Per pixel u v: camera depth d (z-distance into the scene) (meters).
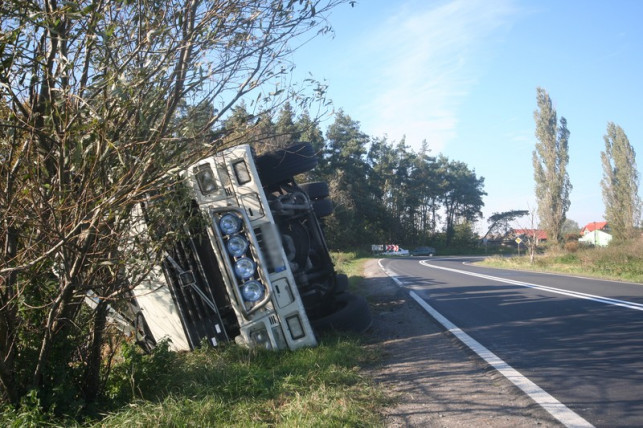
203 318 6.53
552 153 48.81
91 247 4.28
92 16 3.90
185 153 4.37
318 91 4.86
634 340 6.84
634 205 49.97
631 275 21.03
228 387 5.00
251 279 6.40
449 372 5.79
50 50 4.05
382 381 5.58
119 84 3.87
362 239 76.19
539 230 49.78
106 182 4.10
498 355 6.43
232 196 6.55
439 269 31.11
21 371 4.48
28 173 3.95
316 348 6.52
